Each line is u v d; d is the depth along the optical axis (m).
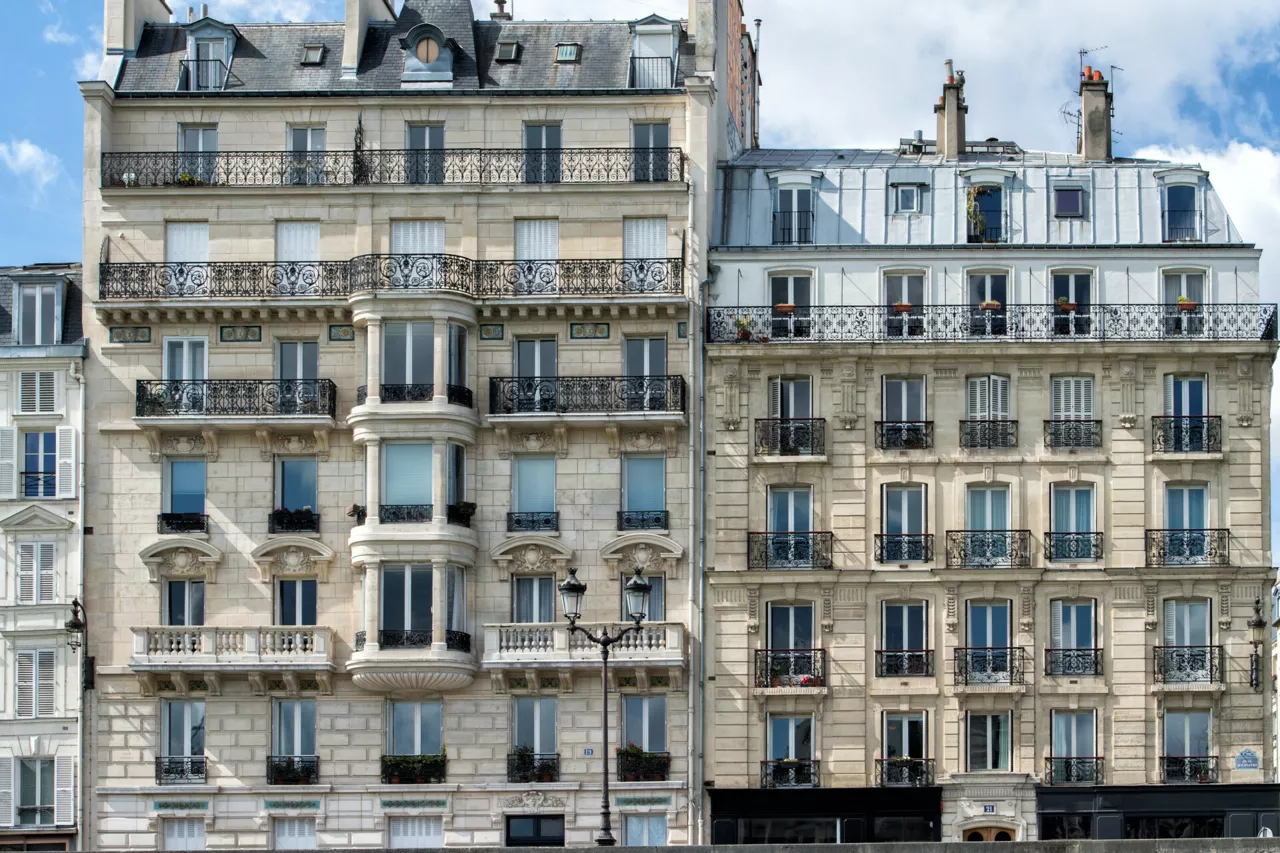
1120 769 62.78
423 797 62.94
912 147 73.75
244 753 63.38
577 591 51.22
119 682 63.88
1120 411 64.31
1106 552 63.62
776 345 64.44
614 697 63.25
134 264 65.62
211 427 64.12
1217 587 63.41
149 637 63.12
